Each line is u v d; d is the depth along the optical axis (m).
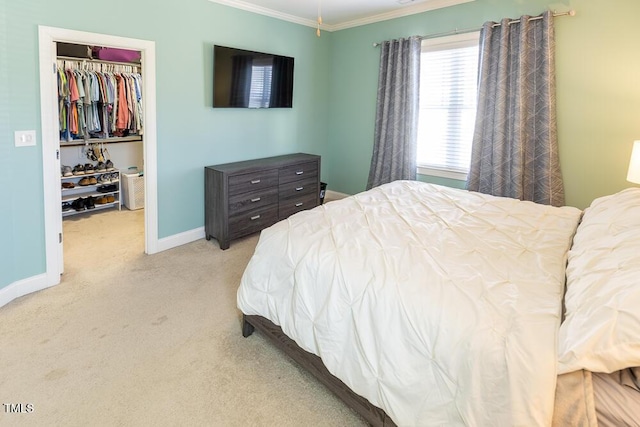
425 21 4.24
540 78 3.43
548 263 1.73
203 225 4.14
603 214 1.94
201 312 2.63
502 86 3.62
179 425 1.67
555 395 1.10
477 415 1.20
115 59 4.57
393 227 2.20
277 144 4.86
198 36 3.73
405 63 4.41
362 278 1.63
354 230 2.13
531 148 3.55
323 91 5.37
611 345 1.05
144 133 3.49
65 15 2.76
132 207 5.11
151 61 3.37
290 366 2.10
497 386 1.17
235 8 4.02
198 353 2.18
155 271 3.28
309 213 2.48
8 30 2.48
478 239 2.04
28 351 2.15
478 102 3.79
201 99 3.87
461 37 3.97
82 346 2.21
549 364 1.12
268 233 2.21
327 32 5.21
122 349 2.20
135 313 2.60
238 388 1.91
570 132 3.42
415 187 3.25
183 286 3.02
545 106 3.42
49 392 1.84
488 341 1.22
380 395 1.48
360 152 5.23
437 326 1.34
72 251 3.68
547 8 3.38
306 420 1.72
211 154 4.07
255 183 4.05
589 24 3.20
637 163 2.65
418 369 1.37
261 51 4.39
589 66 3.25
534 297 1.43
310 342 1.78
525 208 2.63
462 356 1.26
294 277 1.89
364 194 3.01
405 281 1.55
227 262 3.52
